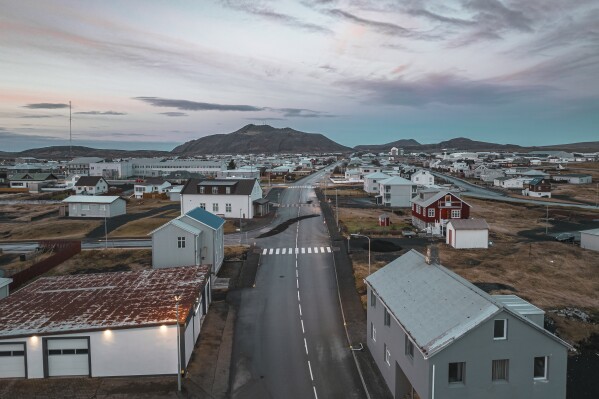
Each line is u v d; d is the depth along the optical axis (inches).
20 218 3289.9
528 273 1942.7
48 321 1159.6
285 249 2359.7
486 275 1902.1
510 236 2687.0
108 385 1089.4
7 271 1919.3
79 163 7628.0
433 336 869.2
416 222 2989.7
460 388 840.9
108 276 1579.7
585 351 1273.4
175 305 1244.5
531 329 857.5
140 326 1114.1
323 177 6791.3
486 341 842.8
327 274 1952.5
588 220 3211.1
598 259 2161.7
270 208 3659.0
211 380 1120.2
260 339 1349.7
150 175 7504.9
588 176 5620.1
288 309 1581.0
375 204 3941.9
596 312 1535.4
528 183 4717.0
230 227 2920.8
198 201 3262.8
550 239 2603.3
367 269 1987.0
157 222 3085.6
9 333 1093.8
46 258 2044.8
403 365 975.0
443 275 1071.6
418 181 5103.3
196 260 1868.8
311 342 1331.2
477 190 5078.7
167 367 1135.6
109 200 3319.4
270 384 1102.4
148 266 2043.6
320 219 3193.9
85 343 1116.5
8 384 1086.4
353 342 1331.2
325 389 1079.6
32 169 7126.0
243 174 5989.2
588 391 1075.9
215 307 1599.4
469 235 2349.9
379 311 1171.3
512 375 856.9
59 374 1122.0
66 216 3353.8
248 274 1955.0
